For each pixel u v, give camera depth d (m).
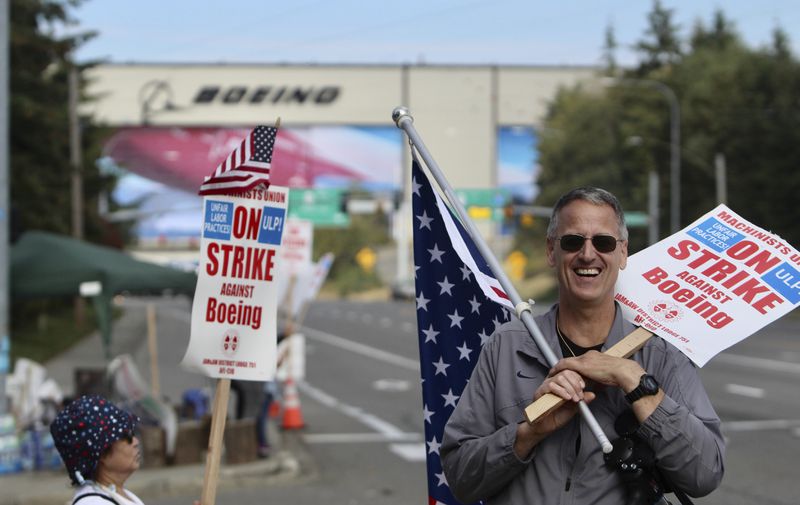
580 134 84.81
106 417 4.28
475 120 101.06
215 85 101.12
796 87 61.62
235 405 14.59
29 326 41.91
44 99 37.00
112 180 53.28
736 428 16.23
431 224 4.29
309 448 15.24
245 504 11.38
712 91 67.50
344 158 101.94
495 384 3.70
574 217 3.66
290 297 15.50
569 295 3.68
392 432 16.80
